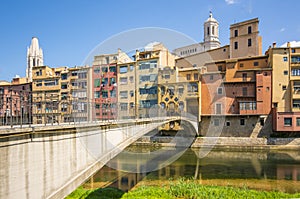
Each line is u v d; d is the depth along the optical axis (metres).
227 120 28.70
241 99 28.78
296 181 15.24
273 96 27.89
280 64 28.14
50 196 5.52
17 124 6.19
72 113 9.18
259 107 27.77
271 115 27.69
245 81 28.61
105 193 11.78
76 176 6.56
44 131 5.43
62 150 6.02
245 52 32.97
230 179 15.71
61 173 5.96
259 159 21.84
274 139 26.53
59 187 5.84
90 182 14.70
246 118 28.27
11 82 38.28
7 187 4.48
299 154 23.58
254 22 32.38
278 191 13.30
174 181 15.09
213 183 14.82
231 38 34.19
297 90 27.56
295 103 27.56
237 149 26.25
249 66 29.92
